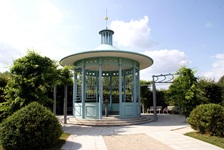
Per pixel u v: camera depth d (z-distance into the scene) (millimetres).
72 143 6863
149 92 24641
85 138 7734
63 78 11422
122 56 13359
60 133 6664
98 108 12648
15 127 5789
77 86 15469
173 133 8625
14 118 5934
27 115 5980
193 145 6352
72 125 11828
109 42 15289
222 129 7555
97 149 6020
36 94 9062
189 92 12094
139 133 8750
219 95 16797
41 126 5930
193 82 12531
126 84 16906
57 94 21078
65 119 12422
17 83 9039
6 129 5793
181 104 12930
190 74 12641
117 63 13430
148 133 8711
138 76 15289
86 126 11398
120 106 12844
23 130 5754
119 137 7871
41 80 9461
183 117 16578
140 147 6180
